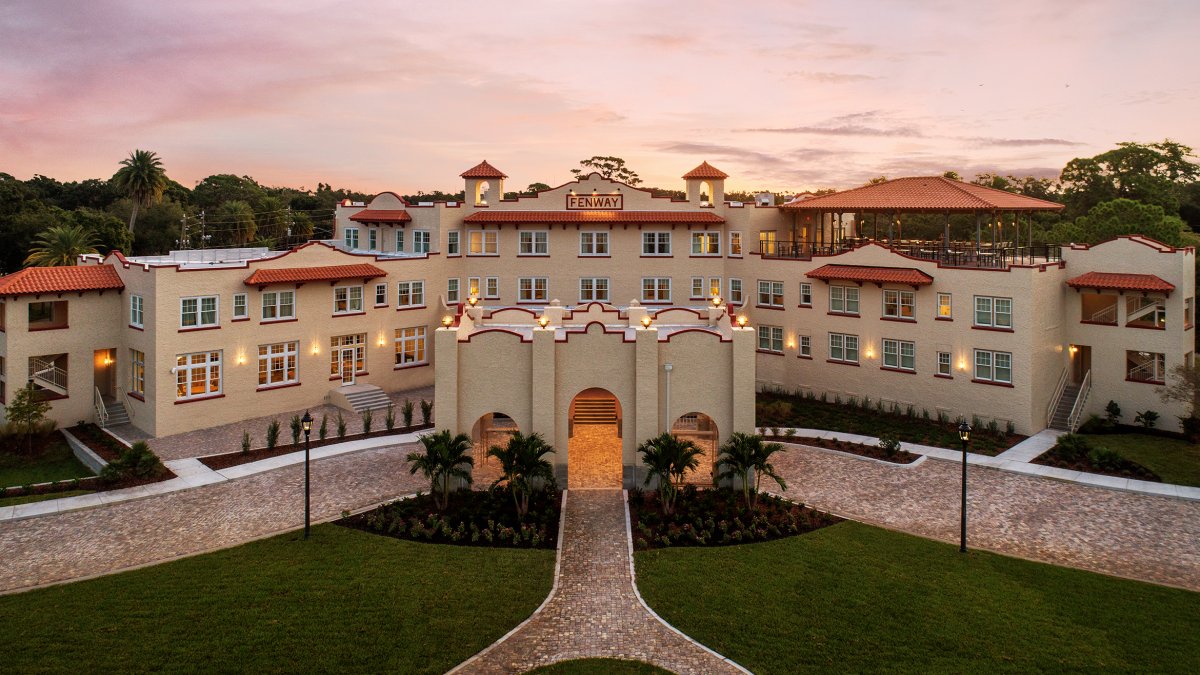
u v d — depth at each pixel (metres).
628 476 30.42
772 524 26.58
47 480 33.59
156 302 37.31
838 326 45.72
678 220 51.44
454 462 27.81
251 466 32.97
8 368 37.53
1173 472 32.50
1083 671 17.72
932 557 24.30
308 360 43.62
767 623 19.94
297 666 17.67
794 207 51.28
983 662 18.09
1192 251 39.44
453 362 30.11
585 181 52.91
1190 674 17.59
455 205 52.25
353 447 35.84
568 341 30.19
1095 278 40.09
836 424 41.09
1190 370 34.81
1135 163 75.25
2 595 21.14
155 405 37.66
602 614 20.47
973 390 40.16
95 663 17.55
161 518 27.28
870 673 17.61
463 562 23.62
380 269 46.91
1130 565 23.95
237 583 21.91
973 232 75.25
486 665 17.94
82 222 78.06
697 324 35.66
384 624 19.66
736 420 30.03
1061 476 32.09
